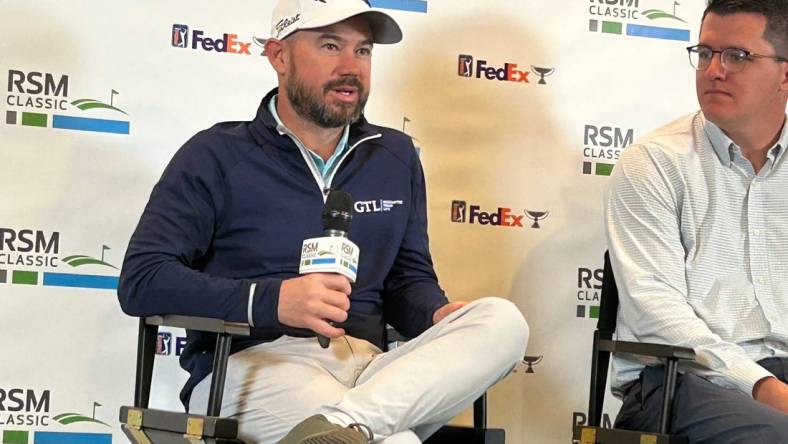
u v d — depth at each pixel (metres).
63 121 3.34
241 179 2.87
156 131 3.40
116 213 3.37
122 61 3.38
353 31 2.90
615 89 3.72
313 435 2.18
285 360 2.72
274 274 2.85
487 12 3.63
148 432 2.51
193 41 3.44
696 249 2.94
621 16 3.72
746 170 2.97
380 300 3.00
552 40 3.68
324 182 2.94
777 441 2.49
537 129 3.66
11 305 3.28
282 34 2.91
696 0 3.77
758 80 2.86
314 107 2.87
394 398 2.36
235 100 3.46
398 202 3.02
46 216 3.31
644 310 2.81
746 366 2.66
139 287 2.63
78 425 3.31
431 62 3.59
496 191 3.63
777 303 2.93
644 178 2.97
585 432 2.69
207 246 2.86
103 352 3.34
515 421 3.61
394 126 3.57
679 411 2.72
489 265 3.62
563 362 3.65
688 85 3.76
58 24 3.34
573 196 3.68
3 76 3.30
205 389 2.75
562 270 3.66
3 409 3.26
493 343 2.48
